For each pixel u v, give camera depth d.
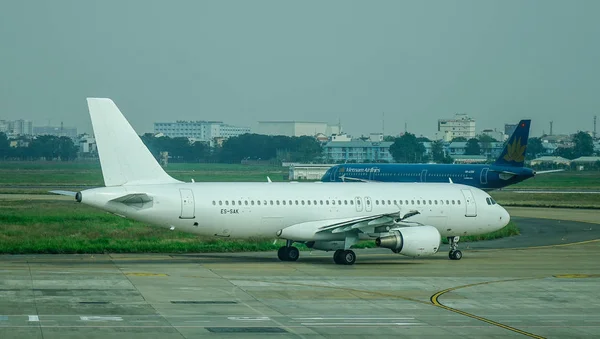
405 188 77.38
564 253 82.62
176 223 68.44
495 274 64.19
